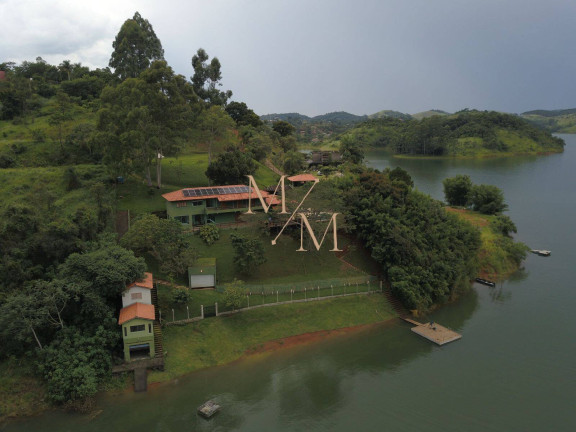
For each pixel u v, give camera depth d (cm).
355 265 7319
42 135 9162
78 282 4741
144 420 4188
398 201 8081
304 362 5303
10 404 4172
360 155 14388
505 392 4712
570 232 10812
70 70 14700
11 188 6956
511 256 8750
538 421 4238
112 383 4591
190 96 9181
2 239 5128
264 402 4531
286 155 12388
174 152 8606
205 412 4241
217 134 10381
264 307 6078
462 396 4647
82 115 10925
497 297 7281
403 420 4266
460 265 7256
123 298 5044
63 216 6053
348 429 4134
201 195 7525
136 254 6206
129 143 7325
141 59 11869
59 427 4041
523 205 13550
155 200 8131
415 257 6888
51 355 4403
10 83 11350
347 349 5606
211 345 5344
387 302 6669
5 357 4509
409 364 5278
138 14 12381
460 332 6062
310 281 6669
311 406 4478
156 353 4969
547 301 7094
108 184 8050
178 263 5869
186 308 5700
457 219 8312
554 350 5566
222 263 6725
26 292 4678
